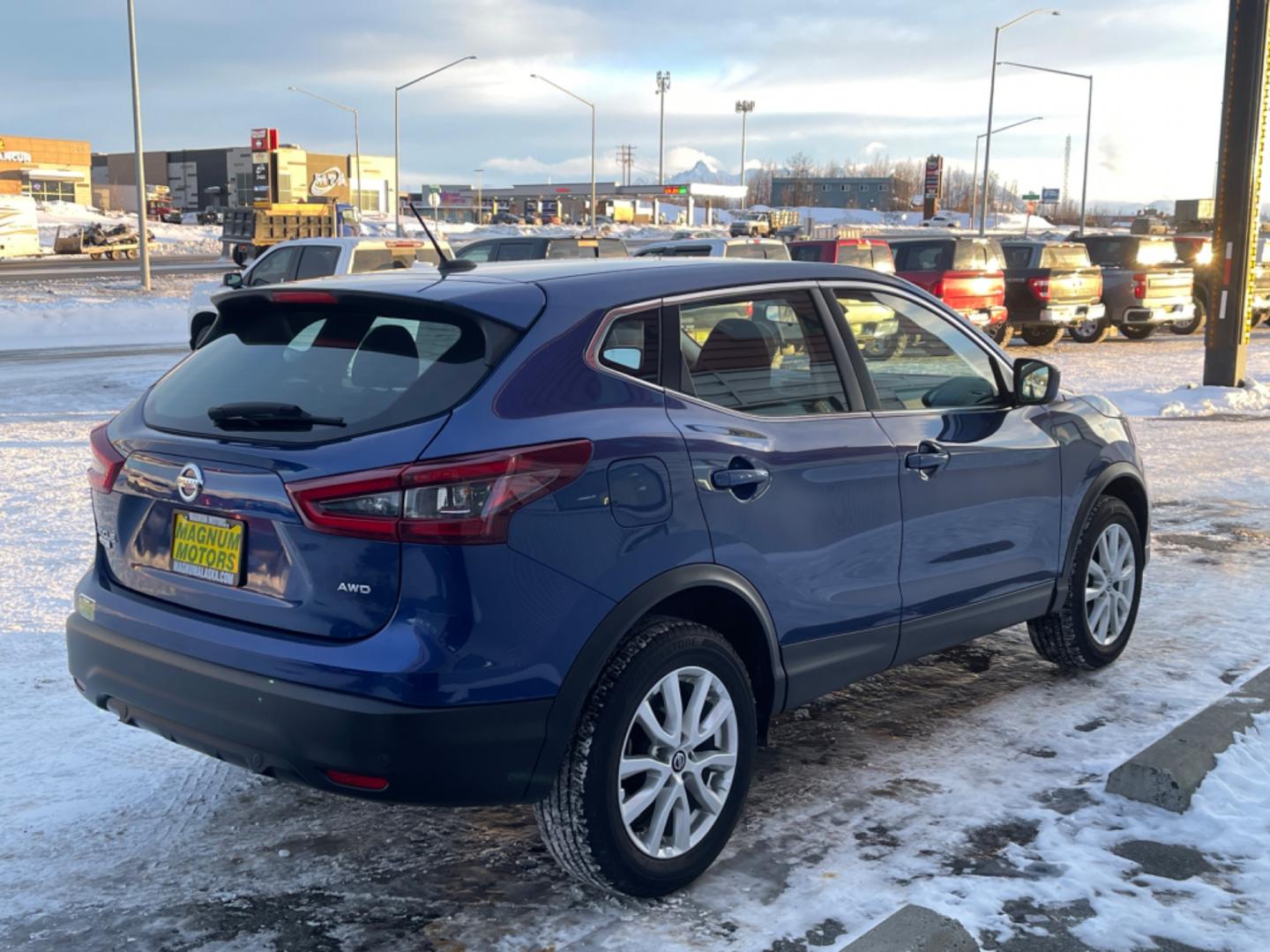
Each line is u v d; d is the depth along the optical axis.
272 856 3.72
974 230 100.81
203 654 3.25
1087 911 3.35
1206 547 7.70
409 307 3.40
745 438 3.65
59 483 9.39
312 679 3.05
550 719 3.16
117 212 102.75
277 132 63.72
